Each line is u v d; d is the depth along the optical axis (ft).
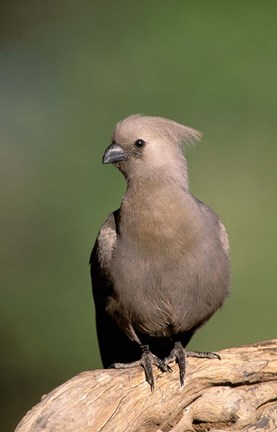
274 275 44.96
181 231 31.45
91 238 47.98
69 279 48.03
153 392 28.76
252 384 29.27
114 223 33.37
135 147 32.48
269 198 46.47
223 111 48.73
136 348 34.81
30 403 48.19
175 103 49.14
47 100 52.24
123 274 32.07
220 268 32.45
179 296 32.17
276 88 49.03
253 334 44.55
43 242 48.75
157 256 31.63
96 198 48.24
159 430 28.96
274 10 50.65
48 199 49.29
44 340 47.98
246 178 47.09
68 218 48.62
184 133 33.32
